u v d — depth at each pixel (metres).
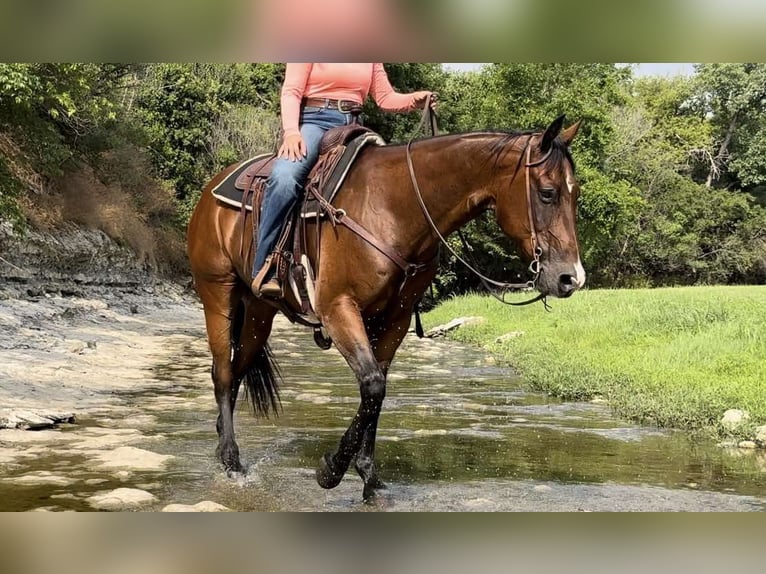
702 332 12.44
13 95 13.45
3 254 17.50
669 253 47.62
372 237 4.76
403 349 16.14
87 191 24.20
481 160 4.69
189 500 4.96
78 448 6.27
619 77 41.94
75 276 21.23
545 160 4.47
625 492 5.22
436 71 33.53
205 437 6.86
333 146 5.16
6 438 6.50
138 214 28.38
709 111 56.94
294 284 5.16
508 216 4.61
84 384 9.45
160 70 34.84
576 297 22.52
